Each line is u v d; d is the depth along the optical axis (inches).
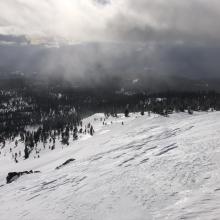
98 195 1042.1
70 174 1589.6
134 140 2174.0
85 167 1659.7
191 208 673.0
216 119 2010.3
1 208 1311.5
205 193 753.6
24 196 1412.4
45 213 1040.8
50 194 1293.1
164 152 1375.5
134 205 837.8
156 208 764.6
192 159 1095.6
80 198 1074.1
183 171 989.2
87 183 1266.0
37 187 1523.1
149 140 1929.1
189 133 1684.3
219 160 998.4
